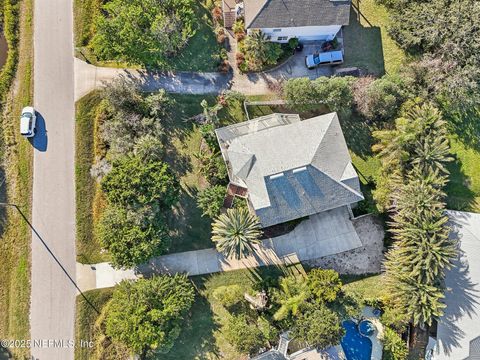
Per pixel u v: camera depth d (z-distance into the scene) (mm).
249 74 42031
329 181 36688
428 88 39000
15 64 41125
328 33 40719
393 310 37469
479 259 38219
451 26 38375
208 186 40406
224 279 39844
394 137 37500
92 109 40812
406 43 40812
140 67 41562
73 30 41562
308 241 40562
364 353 39656
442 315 36438
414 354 39656
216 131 38969
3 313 38812
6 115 40438
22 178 39875
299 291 36625
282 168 35719
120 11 37875
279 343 38250
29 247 39344
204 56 41688
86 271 39469
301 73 42219
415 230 35750
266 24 38219
